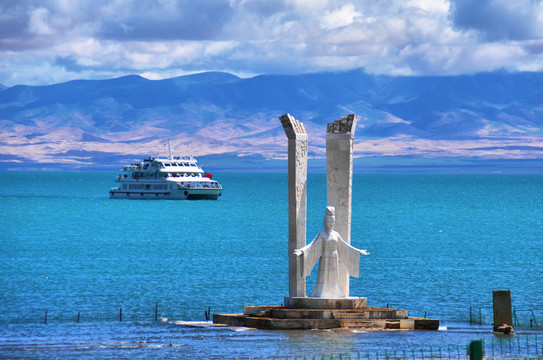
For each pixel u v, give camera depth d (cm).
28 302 10694
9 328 8494
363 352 6538
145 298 11025
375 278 12875
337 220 7956
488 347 6938
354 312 7706
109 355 6544
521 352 6712
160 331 8025
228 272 13812
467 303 10438
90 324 8775
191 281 12706
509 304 7844
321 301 7725
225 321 8212
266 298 10981
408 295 11131
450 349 6681
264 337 7150
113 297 11119
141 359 6353
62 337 7688
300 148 7731
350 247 7788
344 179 7912
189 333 7606
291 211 7800
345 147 7888
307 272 7738
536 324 8812
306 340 6994
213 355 6462
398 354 6462
